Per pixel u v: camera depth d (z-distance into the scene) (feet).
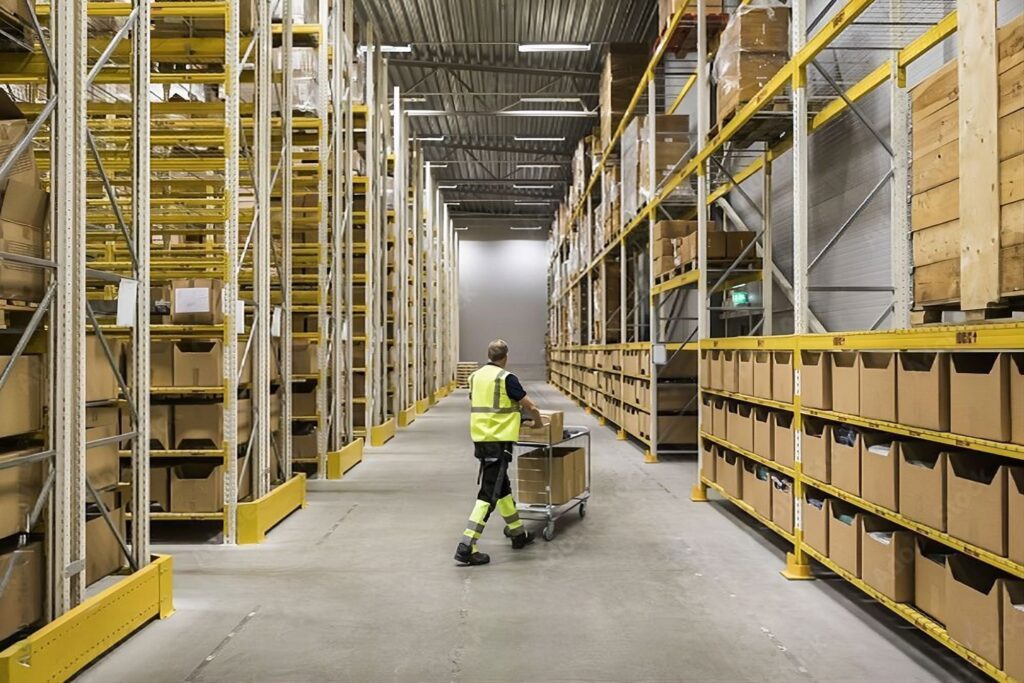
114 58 20.85
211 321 20.75
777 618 14.66
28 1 11.50
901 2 21.29
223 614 14.97
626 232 43.70
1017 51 9.39
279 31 27.71
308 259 35.81
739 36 23.38
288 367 25.23
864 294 24.90
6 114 12.11
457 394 91.81
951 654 12.83
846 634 13.82
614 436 46.14
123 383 14.24
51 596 11.75
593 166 59.57
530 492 21.58
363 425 41.70
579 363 69.05
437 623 14.42
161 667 12.38
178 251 29.07
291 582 17.11
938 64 21.03
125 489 20.34
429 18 51.13
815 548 16.26
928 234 12.03
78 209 12.44
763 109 22.89
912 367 13.29
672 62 49.01
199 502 21.03
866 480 13.84
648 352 36.40
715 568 18.17
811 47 17.16
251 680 11.91
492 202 111.55
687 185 35.17
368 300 40.52
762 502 19.74
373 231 42.80
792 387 17.34
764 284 27.17
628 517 23.80
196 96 27.07
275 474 26.05
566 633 13.88
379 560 18.94
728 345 22.33
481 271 121.08
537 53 58.08
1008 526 9.96
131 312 14.05
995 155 9.80
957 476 11.18
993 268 9.86
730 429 22.44
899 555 12.82
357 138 42.09
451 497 27.20
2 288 10.85
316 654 12.92
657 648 13.15
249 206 33.96
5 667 10.25
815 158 29.27
